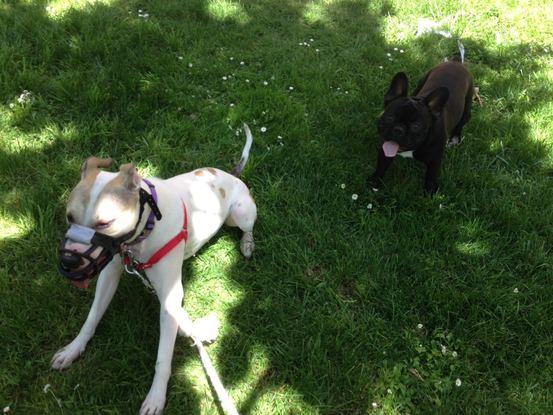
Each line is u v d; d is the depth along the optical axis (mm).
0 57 1851
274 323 1329
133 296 1291
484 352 1332
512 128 2023
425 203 1675
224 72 2094
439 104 1604
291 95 2057
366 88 2137
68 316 1259
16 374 1135
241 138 1818
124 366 1173
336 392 1215
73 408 1104
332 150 1828
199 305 1362
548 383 1280
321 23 2582
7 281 1275
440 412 1180
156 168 1667
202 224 1248
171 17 2389
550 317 1405
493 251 1575
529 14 2820
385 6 2791
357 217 1634
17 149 1628
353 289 1451
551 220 1676
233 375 1229
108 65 1975
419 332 1355
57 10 2232
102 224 910
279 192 1645
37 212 1445
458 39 2541
